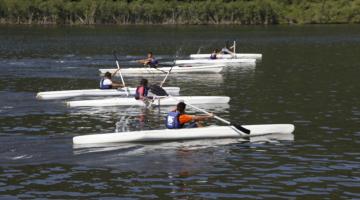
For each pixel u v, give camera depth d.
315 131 25.50
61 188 17.41
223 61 61.91
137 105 32.84
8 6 182.38
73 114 29.81
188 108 31.98
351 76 48.28
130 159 20.59
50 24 184.88
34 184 17.77
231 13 198.25
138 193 16.94
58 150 21.80
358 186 17.58
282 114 29.91
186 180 18.14
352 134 24.78
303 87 41.09
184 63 61.03
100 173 18.89
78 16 190.62
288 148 22.27
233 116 29.39
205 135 23.88
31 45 95.12
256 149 22.12
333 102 33.94
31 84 43.00
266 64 60.97
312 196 16.67
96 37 121.25
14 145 22.45
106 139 22.92
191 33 139.75
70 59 67.88
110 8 191.00
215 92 38.84
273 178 18.39
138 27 171.75
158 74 51.84
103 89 36.44
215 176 18.58
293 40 113.06
